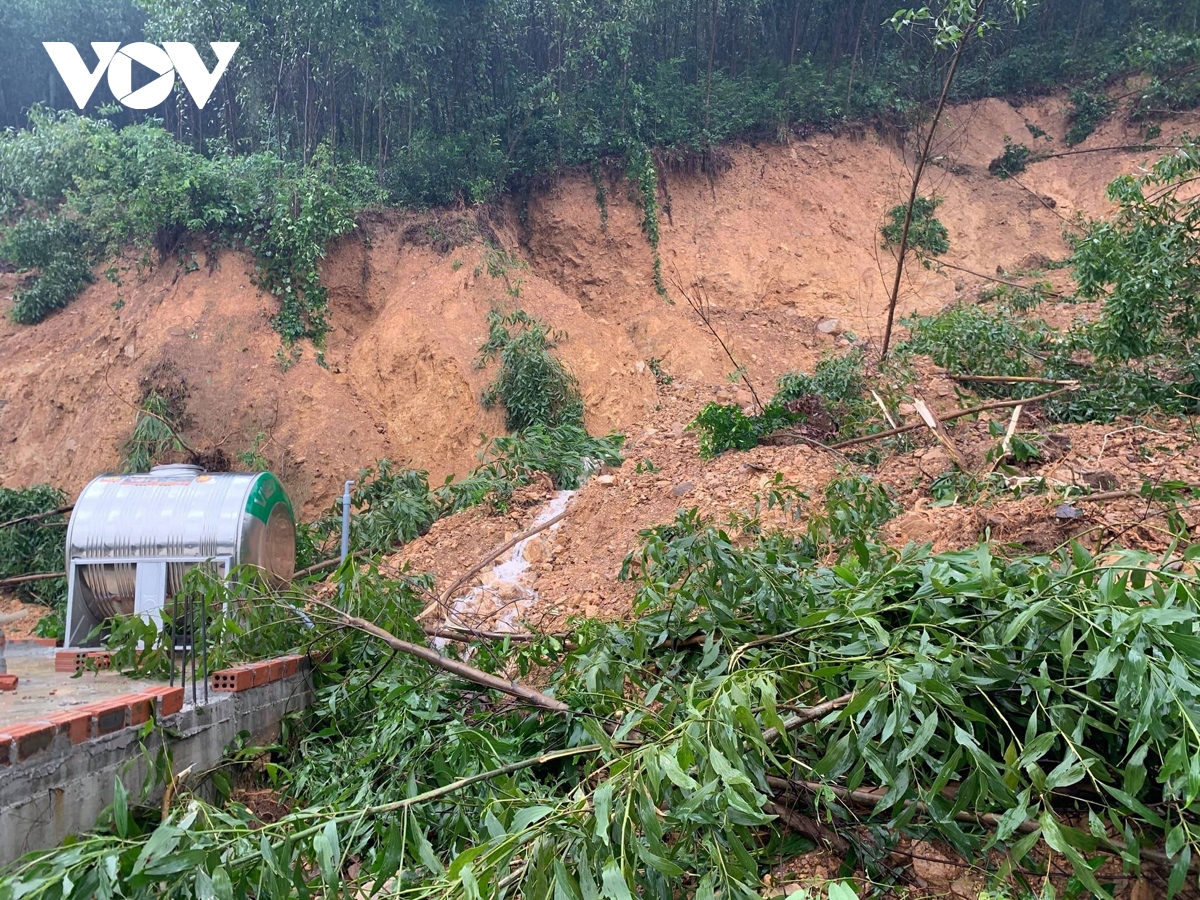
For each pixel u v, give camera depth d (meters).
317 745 6.14
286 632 6.71
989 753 4.19
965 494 8.50
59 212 18.97
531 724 5.32
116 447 14.36
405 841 3.82
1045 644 4.05
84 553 7.34
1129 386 10.62
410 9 16.38
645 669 5.47
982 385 12.28
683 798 3.71
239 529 7.35
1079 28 23.25
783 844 4.21
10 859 3.72
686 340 16.48
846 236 18.59
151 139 16.12
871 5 21.83
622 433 14.58
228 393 14.56
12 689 5.64
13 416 15.60
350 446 14.48
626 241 17.83
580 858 3.29
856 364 12.79
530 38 19.47
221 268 15.73
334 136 18.12
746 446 11.16
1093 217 19.12
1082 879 3.12
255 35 17.20
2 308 17.86
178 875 3.32
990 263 18.95
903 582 4.71
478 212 17.03
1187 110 20.41
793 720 4.10
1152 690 3.45
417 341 15.23
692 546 5.59
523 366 14.39
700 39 20.88
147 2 17.86
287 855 3.46
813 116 19.97
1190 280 10.40
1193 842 3.37
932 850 4.08
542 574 9.84
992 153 21.08
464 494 12.20
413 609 7.18
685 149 18.64
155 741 4.77
